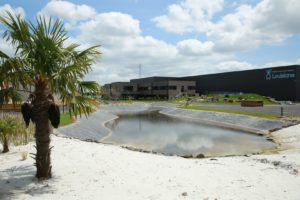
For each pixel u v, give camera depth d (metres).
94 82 8.68
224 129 32.28
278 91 75.44
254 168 10.60
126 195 7.06
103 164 10.20
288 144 21.33
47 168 8.19
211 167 10.67
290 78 71.94
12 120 12.45
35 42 7.34
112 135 28.52
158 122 41.34
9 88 7.60
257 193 7.44
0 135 11.47
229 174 9.53
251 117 35.66
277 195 7.31
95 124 33.91
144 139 26.00
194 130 31.94
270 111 42.22
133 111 66.81
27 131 13.77
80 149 12.77
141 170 9.65
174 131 31.33
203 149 21.11
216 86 100.88
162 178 8.74
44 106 7.85
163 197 6.97
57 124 7.91
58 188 7.44
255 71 83.69
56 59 7.59
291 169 10.46
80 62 7.86
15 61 6.96
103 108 68.69
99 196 6.93
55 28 7.67
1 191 7.13
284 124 29.23
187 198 6.94
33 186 7.55
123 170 9.52
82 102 8.41
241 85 89.69
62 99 8.39
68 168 9.41
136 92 114.12
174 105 72.38
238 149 20.81
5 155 11.16
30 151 11.91
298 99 70.88
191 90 105.19
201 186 8.00
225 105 60.88
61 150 12.31
